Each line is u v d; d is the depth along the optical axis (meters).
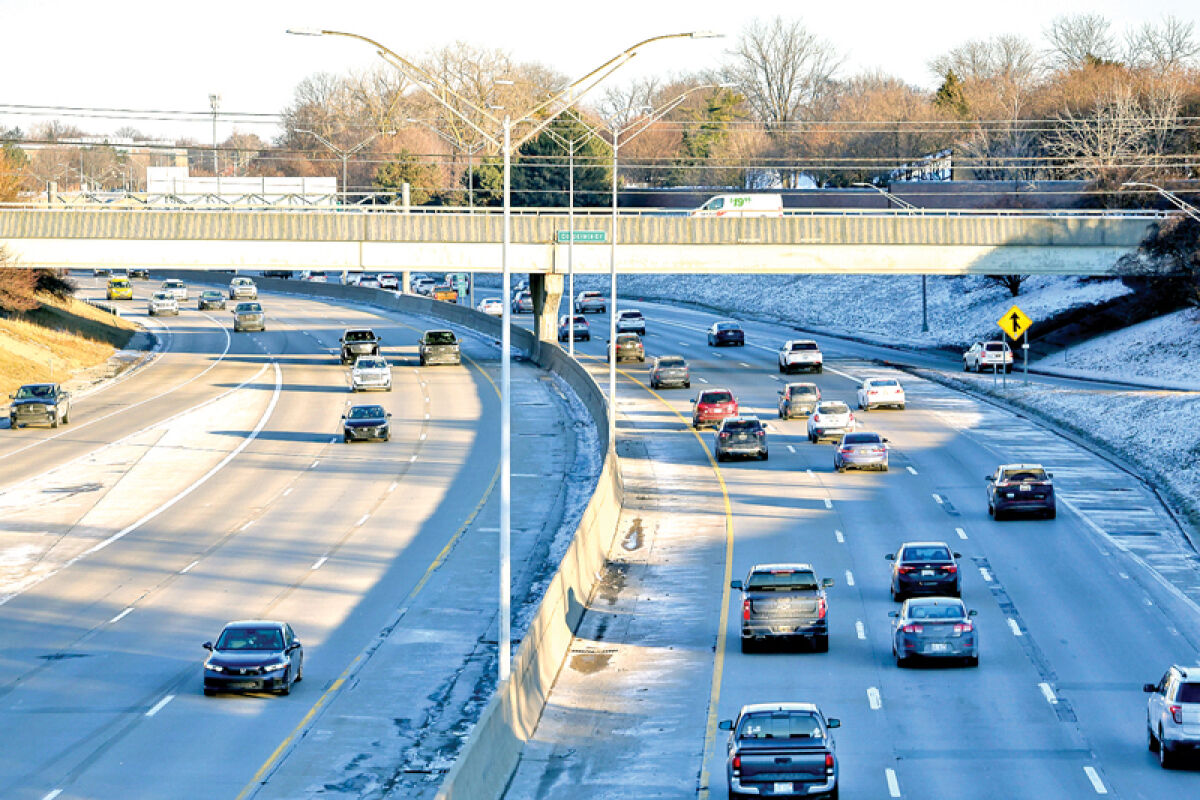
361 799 48.75
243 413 147.88
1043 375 169.50
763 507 100.19
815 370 177.62
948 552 75.62
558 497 105.19
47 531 94.88
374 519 97.88
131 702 60.34
